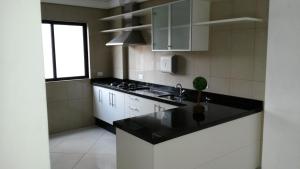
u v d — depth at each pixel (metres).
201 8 3.06
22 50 0.63
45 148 0.71
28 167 0.68
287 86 2.45
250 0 2.74
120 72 5.01
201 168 2.09
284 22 2.40
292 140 2.47
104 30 5.17
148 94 3.72
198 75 3.45
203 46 3.17
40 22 0.66
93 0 4.86
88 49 5.07
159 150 1.77
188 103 3.01
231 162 2.40
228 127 2.30
